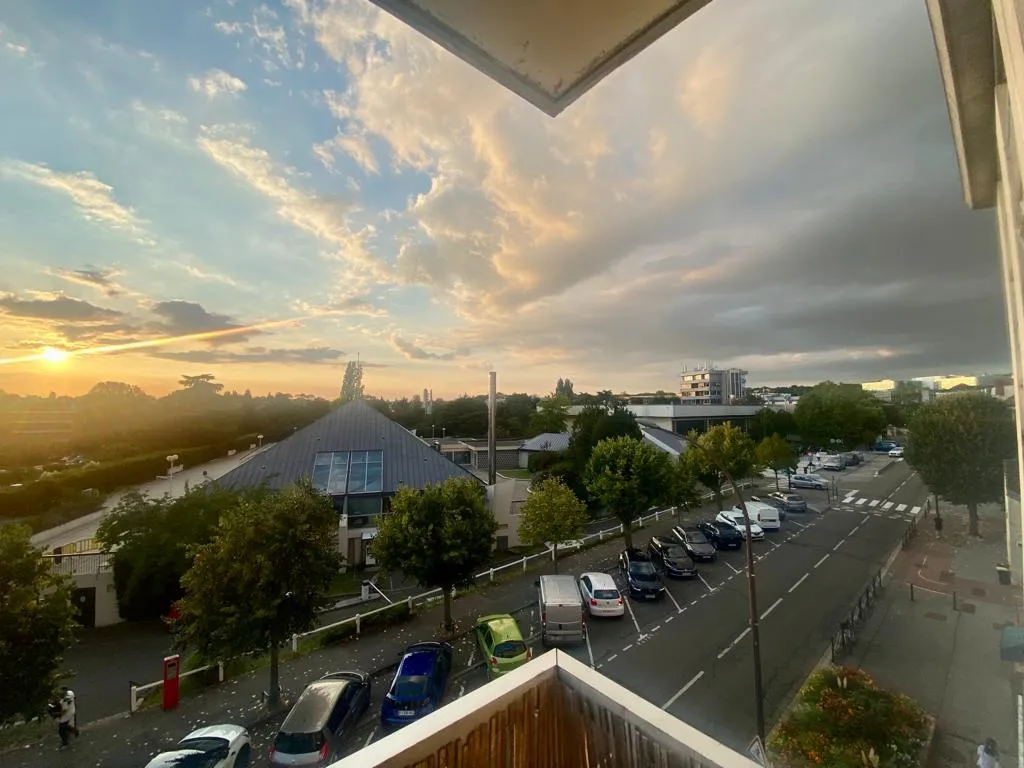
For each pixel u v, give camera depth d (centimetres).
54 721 1145
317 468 2795
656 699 1197
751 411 6519
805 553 2381
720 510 2914
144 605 1912
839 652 1380
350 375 8731
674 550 2191
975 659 1328
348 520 2483
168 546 1922
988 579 1945
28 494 3078
